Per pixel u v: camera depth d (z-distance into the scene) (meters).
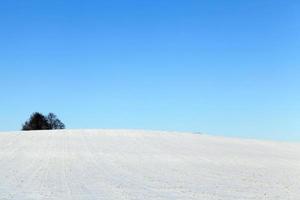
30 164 35.03
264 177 30.11
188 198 20.47
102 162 37.44
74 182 25.53
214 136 66.44
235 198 20.83
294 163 40.91
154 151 47.62
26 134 62.53
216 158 43.09
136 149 48.97
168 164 37.38
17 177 27.44
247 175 31.11
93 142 54.66
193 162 39.28
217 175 30.66
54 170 31.50
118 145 52.34
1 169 31.67
